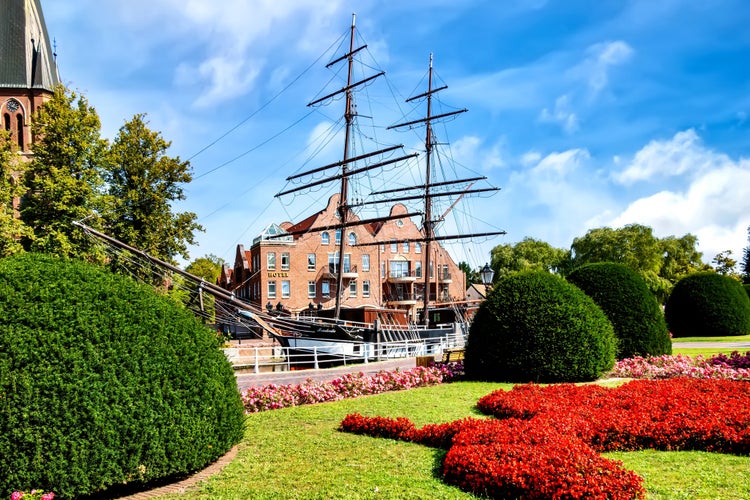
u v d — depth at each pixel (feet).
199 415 27.89
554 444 27.17
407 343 110.11
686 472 26.86
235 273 219.61
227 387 30.78
